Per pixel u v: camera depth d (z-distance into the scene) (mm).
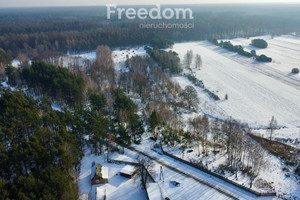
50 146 47500
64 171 43656
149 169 53031
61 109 78062
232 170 54594
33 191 35062
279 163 58938
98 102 71688
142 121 74312
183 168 54688
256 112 89438
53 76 86875
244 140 64250
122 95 73688
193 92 93812
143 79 99312
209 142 65188
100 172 50500
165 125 70000
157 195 44469
